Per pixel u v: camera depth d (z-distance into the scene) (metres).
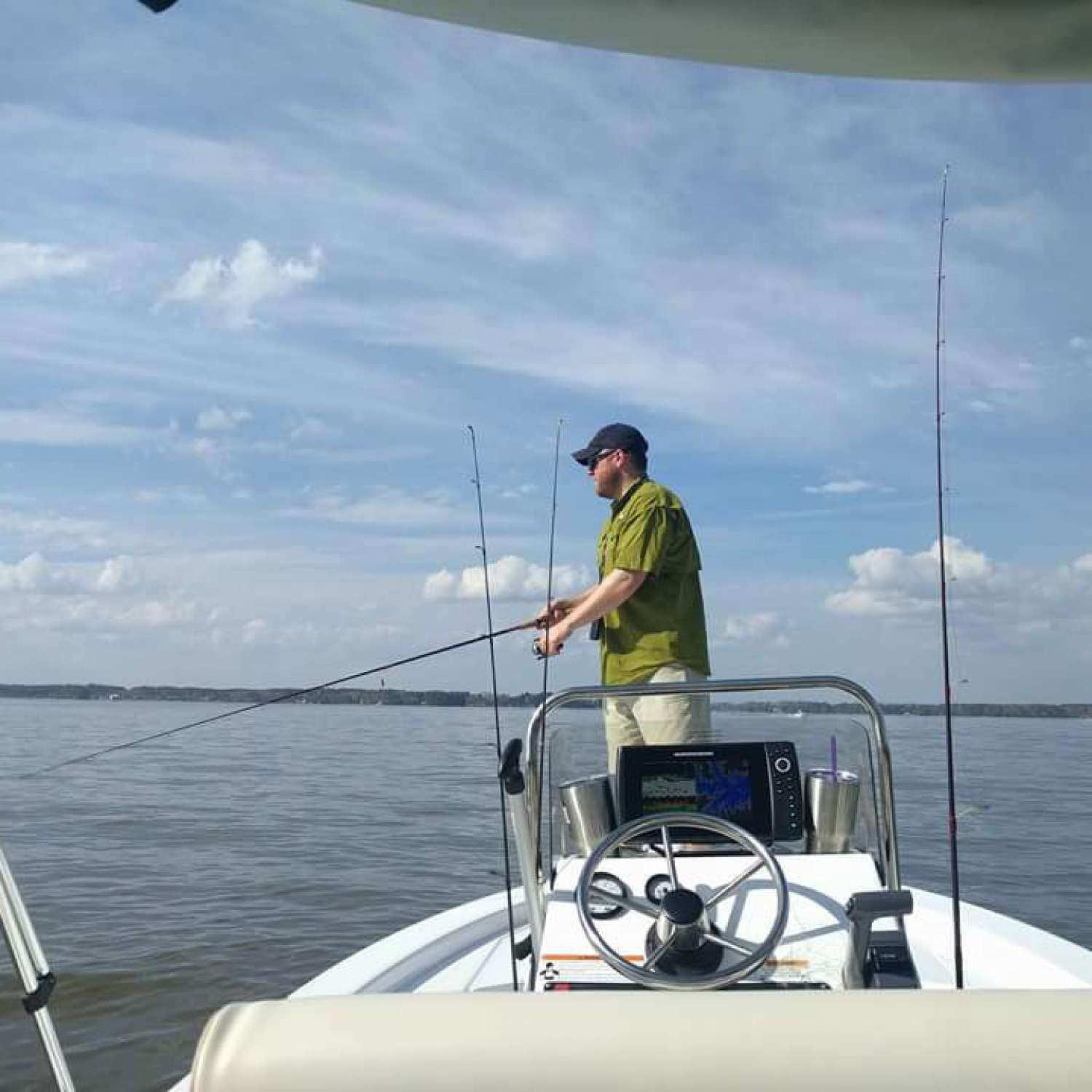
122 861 9.00
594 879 2.63
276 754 23.17
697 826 2.56
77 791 14.68
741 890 2.62
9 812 12.24
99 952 6.15
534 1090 1.10
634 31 1.23
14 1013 5.20
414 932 3.54
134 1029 4.99
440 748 25.77
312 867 8.72
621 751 2.88
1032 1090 1.07
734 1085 1.09
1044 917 6.61
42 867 8.73
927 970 3.17
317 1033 1.12
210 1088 1.10
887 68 1.29
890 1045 1.10
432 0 1.20
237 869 8.64
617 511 3.53
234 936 6.53
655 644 3.35
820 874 2.68
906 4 1.16
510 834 10.33
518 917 3.80
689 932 2.37
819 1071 1.09
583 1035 1.12
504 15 1.22
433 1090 1.10
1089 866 8.12
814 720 2.93
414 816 11.74
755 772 2.85
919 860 8.23
